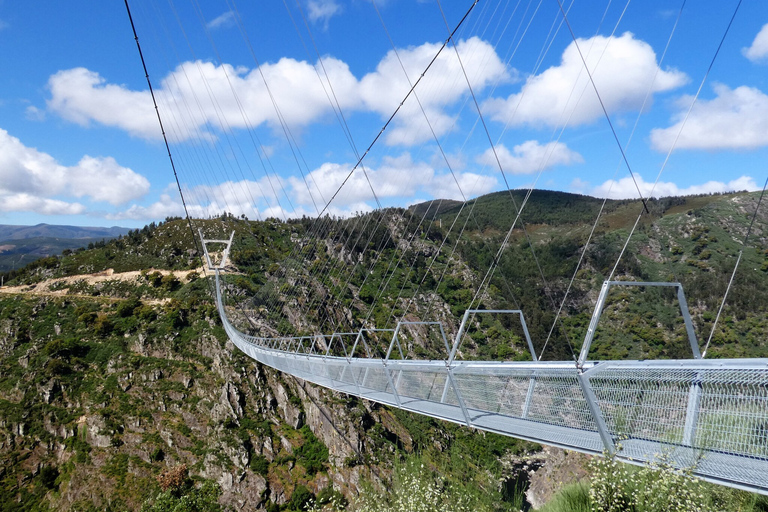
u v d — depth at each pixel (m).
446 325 55.53
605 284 6.53
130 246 92.12
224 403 47.09
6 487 41.88
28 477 42.84
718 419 4.98
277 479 40.75
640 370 5.73
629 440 5.75
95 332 58.97
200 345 55.12
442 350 53.00
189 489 38.69
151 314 60.66
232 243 89.75
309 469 41.62
